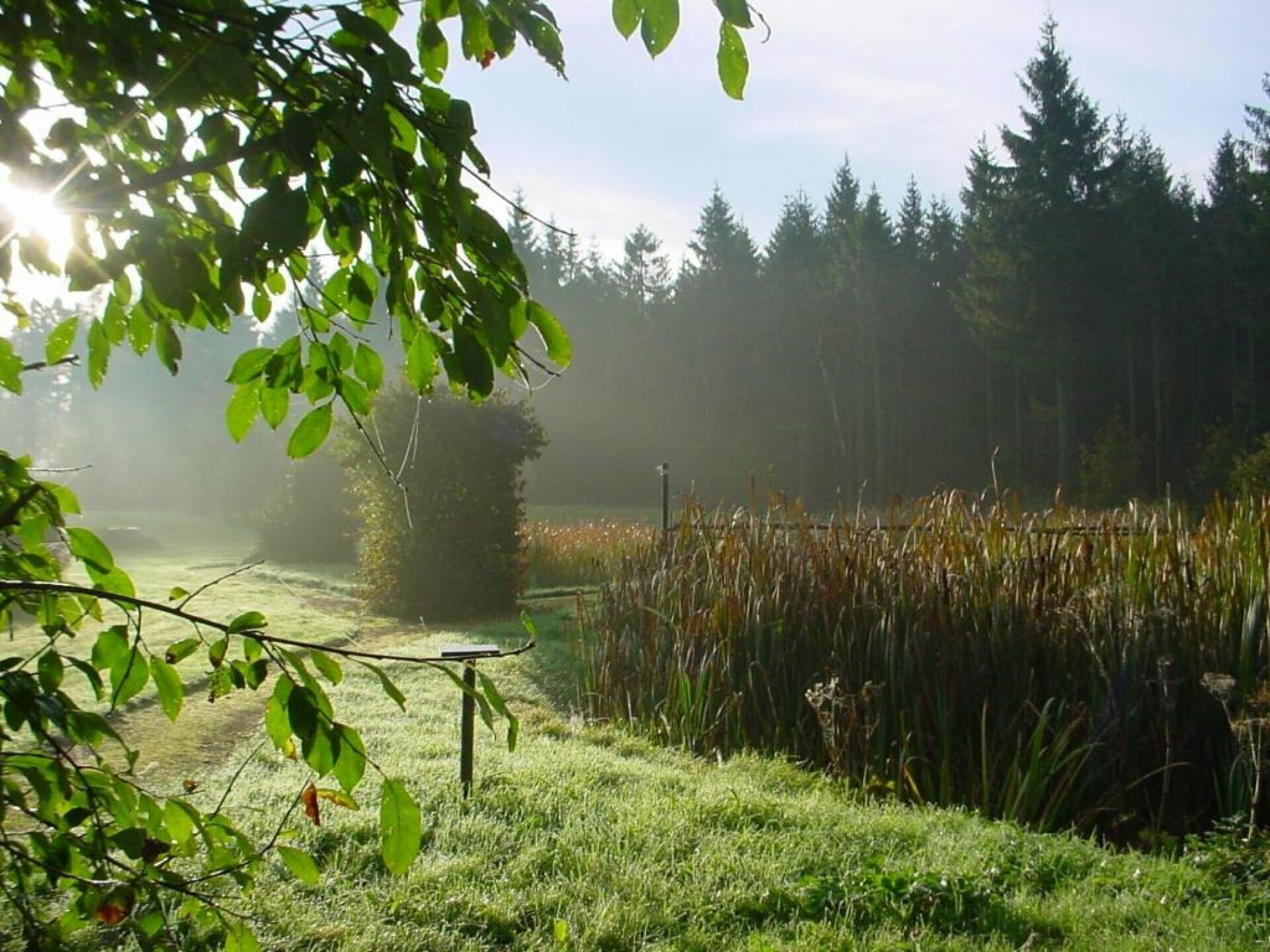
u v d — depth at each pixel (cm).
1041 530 734
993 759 655
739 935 395
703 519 920
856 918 411
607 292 5784
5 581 170
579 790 561
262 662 178
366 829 481
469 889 424
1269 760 552
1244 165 4066
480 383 172
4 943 195
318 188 156
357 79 154
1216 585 674
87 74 158
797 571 780
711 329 5209
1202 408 4256
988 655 685
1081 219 3794
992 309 4025
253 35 150
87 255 158
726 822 517
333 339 195
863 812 557
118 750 663
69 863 180
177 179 164
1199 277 3956
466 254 170
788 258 5284
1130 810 617
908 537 784
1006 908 421
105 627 1006
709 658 770
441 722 775
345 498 2609
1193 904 441
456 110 162
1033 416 4334
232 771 618
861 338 4700
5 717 169
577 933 391
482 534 1577
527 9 170
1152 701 633
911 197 5181
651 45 156
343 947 368
